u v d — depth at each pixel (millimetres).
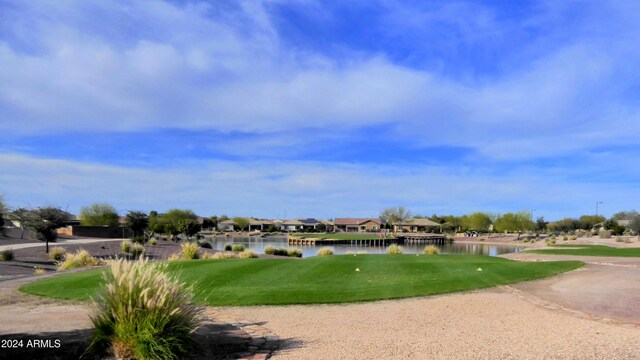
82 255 23828
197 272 16922
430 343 7609
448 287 14359
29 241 46062
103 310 6852
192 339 7066
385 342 7711
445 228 145625
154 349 6453
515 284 15430
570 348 7184
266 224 160875
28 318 9055
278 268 18406
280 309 11031
